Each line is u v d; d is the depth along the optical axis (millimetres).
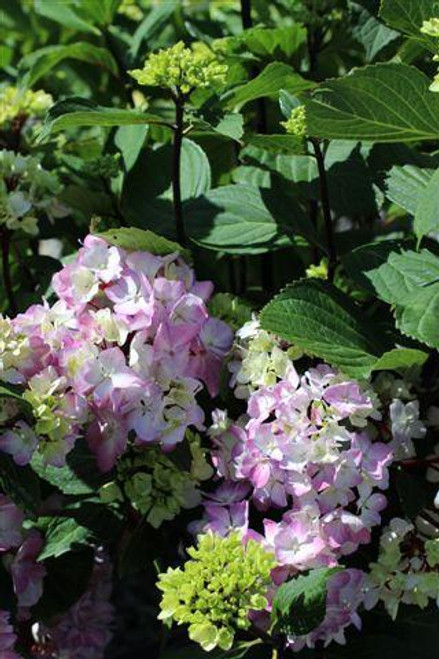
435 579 1282
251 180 1548
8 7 2105
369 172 1463
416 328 1239
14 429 1264
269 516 1335
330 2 1580
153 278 1292
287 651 1302
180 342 1266
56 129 1323
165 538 1364
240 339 1323
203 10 2043
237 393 1303
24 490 1271
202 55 1464
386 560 1279
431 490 1342
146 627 2182
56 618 1451
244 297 1515
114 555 1496
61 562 1381
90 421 1273
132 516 1354
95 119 1294
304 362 1349
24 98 1626
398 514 1336
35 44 2111
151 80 1301
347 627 1390
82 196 1561
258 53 1583
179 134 1338
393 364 1265
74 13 1766
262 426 1260
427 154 1473
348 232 1639
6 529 1313
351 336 1300
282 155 1498
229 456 1313
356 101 1266
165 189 1531
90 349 1253
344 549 1262
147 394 1251
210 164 1642
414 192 1390
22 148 1639
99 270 1278
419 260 1339
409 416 1296
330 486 1248
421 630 1414
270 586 1253
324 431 1244
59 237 1662
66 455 1332
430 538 1307
